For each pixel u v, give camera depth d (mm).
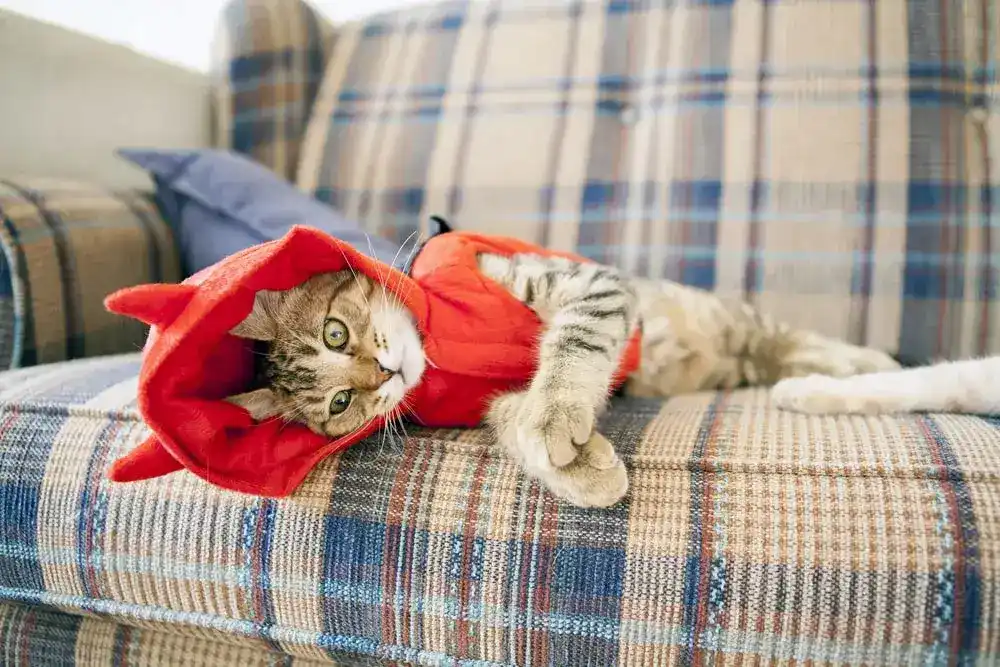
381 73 864
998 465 412
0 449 492
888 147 721
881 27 747
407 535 437
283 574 447
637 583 408
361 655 452
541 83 815
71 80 764
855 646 388
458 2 885
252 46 855
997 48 738
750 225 736
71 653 505
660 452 453
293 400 510
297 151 862
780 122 743
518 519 431
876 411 522
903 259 709
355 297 540
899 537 394
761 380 724
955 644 380
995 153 719
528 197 785
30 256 600
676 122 763
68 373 558
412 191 810
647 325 675
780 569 396
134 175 845
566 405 458
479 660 431
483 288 544
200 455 431
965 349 698
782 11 770
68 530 473
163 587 466
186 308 416
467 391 534
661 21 803
